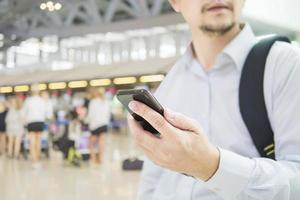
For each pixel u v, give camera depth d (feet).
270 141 4.16
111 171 31.22
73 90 75.97
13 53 116.78
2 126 45.73
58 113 47.52
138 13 70.18
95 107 34.55
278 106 4.03
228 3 4.46
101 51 105.60
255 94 4.20
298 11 21.48
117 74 70.28
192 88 4.96
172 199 4.74
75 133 39.96
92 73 75.61
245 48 4.58
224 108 4.53
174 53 85.25
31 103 36.42
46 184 26.04
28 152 41.81
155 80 65.77
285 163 3.68
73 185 25.53
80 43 109.09
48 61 112.57
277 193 3.46
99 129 34.73
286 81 4.02
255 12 19.22
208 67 4.90
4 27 87.66
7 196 22.40
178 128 3.12
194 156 3.16
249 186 3.42
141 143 3.27
